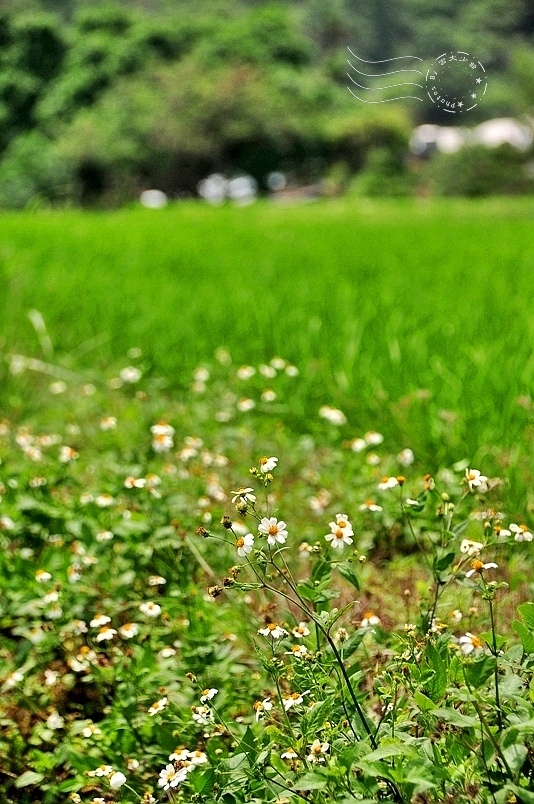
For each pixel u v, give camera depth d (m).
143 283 9.48
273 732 2.03
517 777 1.70
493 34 32.38
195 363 6.62
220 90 56.69
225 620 3.06
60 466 4.22
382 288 8.82
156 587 3.34
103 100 55.94
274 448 4.77
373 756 1.74
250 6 89.50
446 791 1.85
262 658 2.26
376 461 4.31
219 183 60.31
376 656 2.65
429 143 60.84
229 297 8.51
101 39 59.66
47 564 3.24
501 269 10.56
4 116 56.78
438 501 3.74
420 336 6.43
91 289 9.08
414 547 3.77
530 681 2.04
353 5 49.88
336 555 3.46
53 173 50.50
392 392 5.39
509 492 3.90
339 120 61.19
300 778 1.93
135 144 52.97
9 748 2.73
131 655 3.00
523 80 33.62
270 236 15.95
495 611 3.00
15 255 11.17
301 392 5.58
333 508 3.95
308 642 2.50
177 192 58.69
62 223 18.47
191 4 84.75
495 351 5.83
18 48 58.12
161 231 16.77
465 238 15.45
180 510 3.64
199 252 12.61
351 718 2.07
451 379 5.45
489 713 1.95
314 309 7.76
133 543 3.33
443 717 1.80
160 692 2.65
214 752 2.39
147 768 2.56
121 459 4.68
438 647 2.12
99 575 3.28
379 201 42.72
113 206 42.59
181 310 8.09
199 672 2.72
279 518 3.90
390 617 3.12
